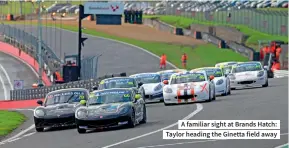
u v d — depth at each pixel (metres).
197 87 86.94
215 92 97.75
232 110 71.50
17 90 154.88
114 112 61.31
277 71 171.88
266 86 115.00
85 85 127.44
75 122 67.81
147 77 100.38
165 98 88.12
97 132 61.19
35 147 54.88
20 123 84.31
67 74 161.38
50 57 194.62
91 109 61.91
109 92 64.62
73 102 70.56
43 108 69.25
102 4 190.62
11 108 128.62
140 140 51.28
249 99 87.56
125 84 88.00
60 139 58.97
